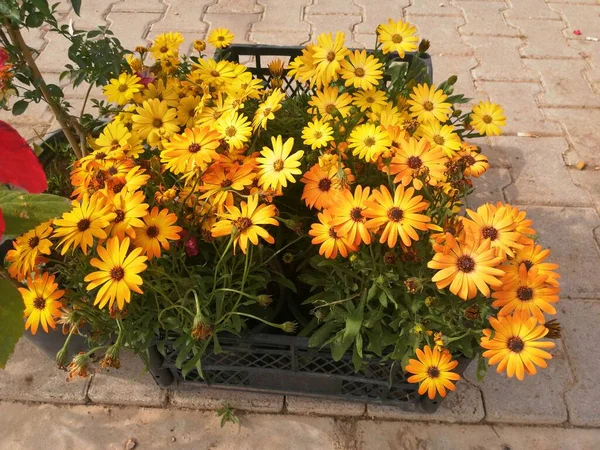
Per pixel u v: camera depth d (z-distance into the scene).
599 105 2.60
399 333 1.25
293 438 1.59
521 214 1.13
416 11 3.21
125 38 2.99
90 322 1.27
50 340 1.58
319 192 1.21
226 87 1.54
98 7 3.22
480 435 1.59
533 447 1.57
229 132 1.30
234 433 1.60
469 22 3.13
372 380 1.45
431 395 1.17
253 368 1.47
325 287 1.34
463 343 1.22
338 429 1.60
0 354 0.87
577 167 2.32
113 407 1.65
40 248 1.15
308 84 1.70
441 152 1.17
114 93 1.50
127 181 1.20
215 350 1.25
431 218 1.21
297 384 1.56
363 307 1.24
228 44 1.82
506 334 1.05
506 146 2.41
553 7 3.25
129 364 1.71
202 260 1.40
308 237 1.43
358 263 1.21
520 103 2.62
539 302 1.06
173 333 1.38
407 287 1.14
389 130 1.24
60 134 1.79
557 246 2.03
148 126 1.45
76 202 1.15
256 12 3.18
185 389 1.66
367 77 1.45
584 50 2.93
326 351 1.38
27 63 1.53
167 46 1.68
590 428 1.60
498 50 2.94
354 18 3.14
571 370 1.69
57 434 1.60
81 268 1.23
